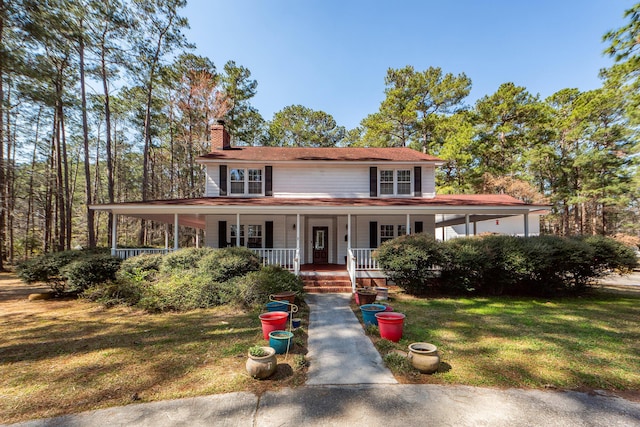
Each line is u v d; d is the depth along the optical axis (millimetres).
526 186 22750
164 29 18859
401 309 7727
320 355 4730
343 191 14469
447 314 7223
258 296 7996
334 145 34750
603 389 3629
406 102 26125
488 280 9641
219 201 12016
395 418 3039
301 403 3326
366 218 14445
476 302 8625
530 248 9039
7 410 3217
